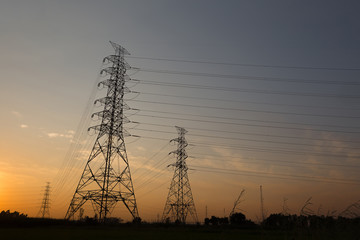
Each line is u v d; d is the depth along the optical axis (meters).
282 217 17.89
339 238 16.30
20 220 54.44
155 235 32.34
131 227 48.38
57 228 46.34
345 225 16.98
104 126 63.00
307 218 17.48
